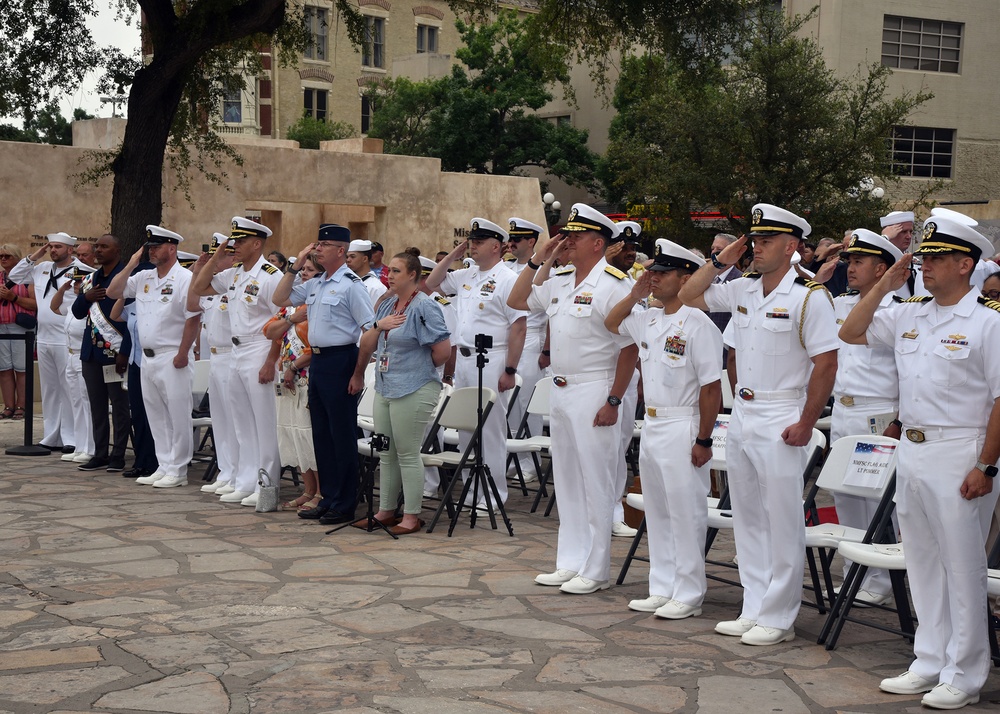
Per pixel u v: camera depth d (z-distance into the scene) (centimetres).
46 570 672
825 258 790
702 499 596
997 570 516
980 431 471
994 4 3062
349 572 675
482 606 605
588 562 642
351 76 4194
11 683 477
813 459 629
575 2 1898
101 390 1037
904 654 537
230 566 686
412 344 775
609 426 637
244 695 464
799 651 538
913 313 496
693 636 559
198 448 1156
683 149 2300
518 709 450
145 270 974
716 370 578
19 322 1148
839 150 2219
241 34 1443
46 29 1497
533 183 2497
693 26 1838
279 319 842
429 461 810
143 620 571
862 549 536
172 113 1464
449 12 4453
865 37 2947
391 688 473
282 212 2375
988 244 473
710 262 568
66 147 1828
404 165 2294
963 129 3062
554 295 653
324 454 821
